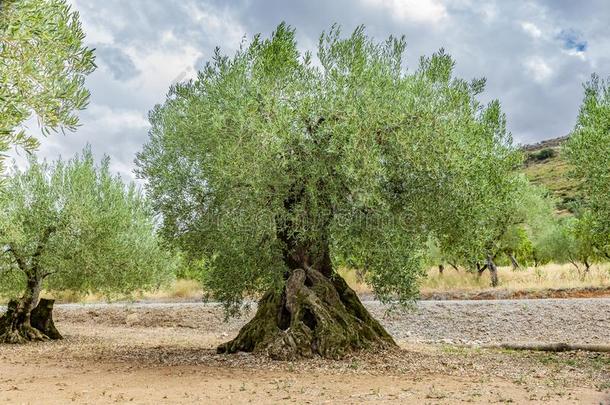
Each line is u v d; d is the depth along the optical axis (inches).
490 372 499.8
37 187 850.1
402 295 597.6
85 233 854.5
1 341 824.9
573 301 983.6
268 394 393.1
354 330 587.5
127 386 443.5
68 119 292.8
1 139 276.5
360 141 498.6
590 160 637.3
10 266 869.2
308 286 607.5
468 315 978.1
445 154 518.3
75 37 291.7
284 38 563.2
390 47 568.7
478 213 573.3
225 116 522.3
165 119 619.8
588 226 724.7
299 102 522.6
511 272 1626.5
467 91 585.9
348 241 535.8
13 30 255.8
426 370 505.0
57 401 385.1
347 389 409.7
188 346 772.0
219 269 598.2
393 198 550.3
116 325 1151.6
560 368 529.0
